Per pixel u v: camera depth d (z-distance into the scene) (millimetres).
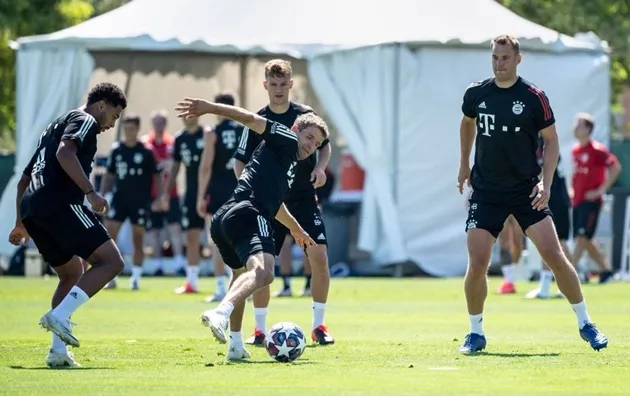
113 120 29797
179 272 79062
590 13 113875
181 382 25844
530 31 78438
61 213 28797
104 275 28688
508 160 32031
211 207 54156
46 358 29688
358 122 76500
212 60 88625
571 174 71250
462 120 33188
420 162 75938
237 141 53750
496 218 32344
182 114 28703
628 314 47375
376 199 75875
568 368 28484
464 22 78625
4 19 108875
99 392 24234
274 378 26547
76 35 77625
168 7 80312
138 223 63500
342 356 31609
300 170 36562
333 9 79688
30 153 77938
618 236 79750
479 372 27672
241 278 27812
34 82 77812
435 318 45719
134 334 38625
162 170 77125
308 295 58625
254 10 79500
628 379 26312
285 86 36469
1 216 78062
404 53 75500
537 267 74125
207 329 40500
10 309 49812
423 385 25250
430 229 76312
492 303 54438
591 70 78125
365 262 80688
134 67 87688
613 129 126250
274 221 36625
